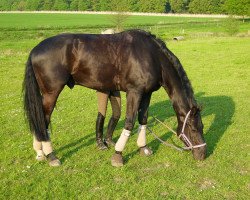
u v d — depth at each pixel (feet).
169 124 26.76
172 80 18.53
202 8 331.77
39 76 17.81
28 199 15.38
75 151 20.84
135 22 230.89
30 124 17.87
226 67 54.85
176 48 79.77
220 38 103.96
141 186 16.56
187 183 16.99
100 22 236.22
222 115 29.12
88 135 23.82
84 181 16.98
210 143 22.38
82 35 18.26
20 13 370.32
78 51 17.80
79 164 18.90
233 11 215.51
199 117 18.71
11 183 16.85
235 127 25.77
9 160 19.36
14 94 37.37
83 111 30.25
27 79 17.78
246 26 164.55
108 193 15.88
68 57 17.79
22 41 117.08
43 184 16.63
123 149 19.81
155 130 25.11
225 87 41.01
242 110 30.71
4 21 238.68
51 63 17.53
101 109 20.86
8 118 27.89
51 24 214.28
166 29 171.63
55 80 17.75
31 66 17.78
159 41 18.26
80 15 327.47
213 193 16.06
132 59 17.57
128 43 17.84
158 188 16.44
